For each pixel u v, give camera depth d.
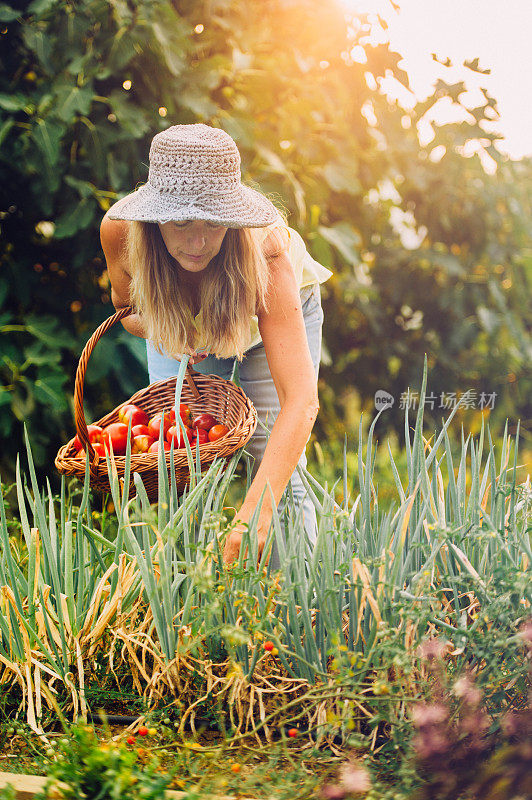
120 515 1.80
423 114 4.13
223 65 3.27
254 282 1.79
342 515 1.66
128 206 1.77
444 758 1.39
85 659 1.79
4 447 3.21
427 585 1.62
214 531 1.75
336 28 3.62
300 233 3.49
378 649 1.48
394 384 4.21
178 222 1.68
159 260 1.84
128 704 1.76
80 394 1.85
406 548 1.79
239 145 3.26
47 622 1.76
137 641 1.72
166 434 2.09
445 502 1.89
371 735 1.56
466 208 4.22
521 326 4.27
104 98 3.09
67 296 3.35
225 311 1.82
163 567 1.69
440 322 4.24
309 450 4.05
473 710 1.50
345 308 4.08
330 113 3.58
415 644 1.54
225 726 1.66
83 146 3.10
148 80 3.19
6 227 3.30
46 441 3.18
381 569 1.67
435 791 1.33
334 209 3.93
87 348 1.90
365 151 3.95
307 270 2.24
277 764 1.52
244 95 3.49
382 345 4.15
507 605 1.57
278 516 1.75
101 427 2.22
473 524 1.79
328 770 1.50
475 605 1.69
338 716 1.53
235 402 2.16
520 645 1.54
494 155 4.20
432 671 1.60
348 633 1.70
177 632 1.70
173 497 1.82
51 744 1.55
